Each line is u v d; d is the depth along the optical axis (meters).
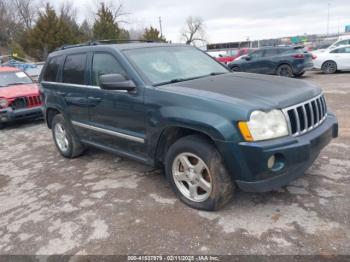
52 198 4.01
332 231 2.84
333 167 4.11
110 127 4.19
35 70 18.39
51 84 5.30
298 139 2.98
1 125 8.32
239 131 2.83
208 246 2.81
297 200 3.38
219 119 2.91
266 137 2.85
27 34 38.53
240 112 2.83
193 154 3.23
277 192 3.57
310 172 4.00
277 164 2.90
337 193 3.46
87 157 5.41
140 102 3.60
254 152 2.80
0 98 7.91
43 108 5.73
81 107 4.63
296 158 2.91
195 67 4.30
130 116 3.79
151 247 2.87
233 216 3.20
